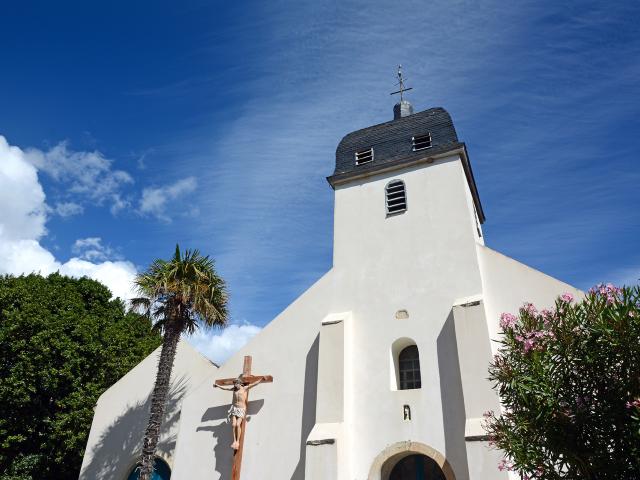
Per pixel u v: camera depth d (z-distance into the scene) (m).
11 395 17.31
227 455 13.59
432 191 15.03
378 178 16.27
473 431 10.43
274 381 14.04
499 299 12.70
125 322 24.91
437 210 14.61
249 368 14.03
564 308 7.11
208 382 14.89
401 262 14.24
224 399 14.48
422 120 16.81
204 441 14.06
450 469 10.97
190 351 16.58
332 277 14.95
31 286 20.62
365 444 11.97
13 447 17.70
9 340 17.91
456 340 11.93
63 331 19.23
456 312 12.20
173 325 13.84
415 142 16.39
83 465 15.88
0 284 19.59
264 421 13.57
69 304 21.03
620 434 5.96
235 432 13.09
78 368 18.98
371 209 15.70
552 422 6.38
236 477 12.65
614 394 6.14
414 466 11.82
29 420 17.97
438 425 11.55
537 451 6.41
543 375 6.56
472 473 9.97
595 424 6.17
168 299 14.15
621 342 6.14
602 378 6.34
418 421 11.77
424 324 12.99
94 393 19.02
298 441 12.94
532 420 6.52
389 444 11.77
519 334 7.25
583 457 6.11
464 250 13.55
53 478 18.83
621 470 5.83
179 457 14.06
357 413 12.43
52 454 18.19
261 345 14.84
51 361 18.50
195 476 13.63
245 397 13.62
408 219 14.89
